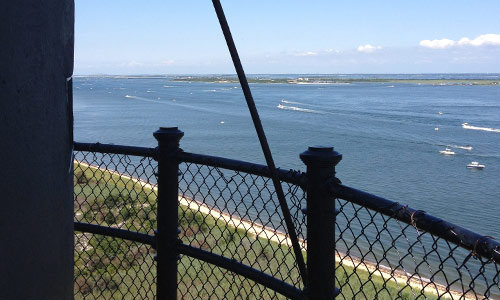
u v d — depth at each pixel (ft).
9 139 5.02
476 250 4.56
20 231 5.20
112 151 8.59
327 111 327.06
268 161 6.32
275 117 279.49
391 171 131.23
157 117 282.15
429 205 98.32
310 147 6.08
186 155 7.82
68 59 5.89
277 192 6.36
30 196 5.29
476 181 119.65
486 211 93.61
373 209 5.45
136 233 8.50
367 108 357.00
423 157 153.79
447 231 4.82
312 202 5.99
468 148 171.73
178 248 8.04
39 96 5.35
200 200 52.26
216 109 343.87
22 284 5.25
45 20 5.37
